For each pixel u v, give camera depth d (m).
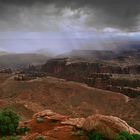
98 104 138.25
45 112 25.39
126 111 124.56
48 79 180.12
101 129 18.38
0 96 142.50
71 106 128.50
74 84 169.38
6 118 22.97
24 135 22.03
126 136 17.45
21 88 151.50
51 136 19.52
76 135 18.97
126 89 174.38
